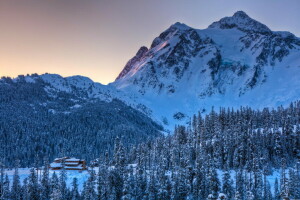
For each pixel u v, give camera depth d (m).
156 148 166.12
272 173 137.88
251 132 164.38
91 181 105.62
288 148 158.62
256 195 103.56
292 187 94.88
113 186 101.69
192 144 160.88
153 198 93.94
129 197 91.44
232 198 98.50
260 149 148.12
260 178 110.44
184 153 129.62
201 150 136.00
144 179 110.38
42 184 117.44
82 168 162.88
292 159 152.38
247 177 115.69
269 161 147.38
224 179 103.38
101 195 100.00
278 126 176.75
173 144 161.12
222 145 151.38
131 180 106.12
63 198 106.50
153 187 95.38
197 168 111.62
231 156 146.88
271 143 158.38
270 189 116.44
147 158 146.50
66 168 162.00
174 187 96.94
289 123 167.00
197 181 107.25
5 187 114.44
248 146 147.75
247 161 133.88
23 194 111.56
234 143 150.75
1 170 137.12
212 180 96.06
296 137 160.12
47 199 112.06
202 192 104.19
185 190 99.94
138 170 113.50
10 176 154.88
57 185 111.25
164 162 128.25
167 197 95.75
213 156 147.62
